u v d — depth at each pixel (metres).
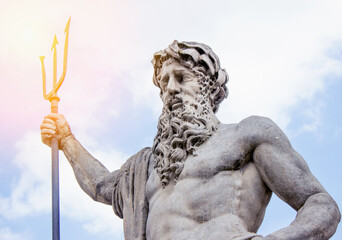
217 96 8.36
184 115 7.97
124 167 8.40
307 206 7.38
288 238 7.11
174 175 7.80
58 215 8.45
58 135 8.91
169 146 7.93
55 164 8.69
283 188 7.53
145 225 7.97
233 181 7.63
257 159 7.66
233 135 7.79
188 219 7.56
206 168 7.68
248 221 7.58
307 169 7.61
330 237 7.29
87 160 8.76
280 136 7.69
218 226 7.41
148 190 7.98
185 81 8.21
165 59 8.32
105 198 8.52
